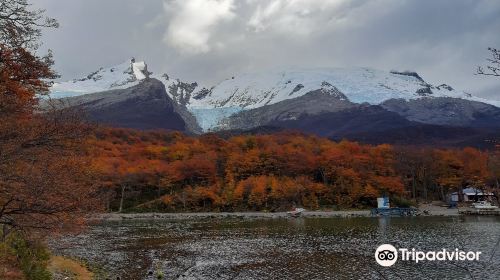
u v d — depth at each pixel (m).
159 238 77.62
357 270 47.78
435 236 73.50
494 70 19.14
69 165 27.89
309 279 44.00
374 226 92.81
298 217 121.44
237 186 145.62
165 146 193.00
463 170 145.88
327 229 88.88
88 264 51.22
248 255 58.44
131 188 147.12
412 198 149.25
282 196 142.00
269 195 142.00
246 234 82.56
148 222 111.31
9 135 21.64
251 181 145.62
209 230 90.62
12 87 24.20
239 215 128.88
